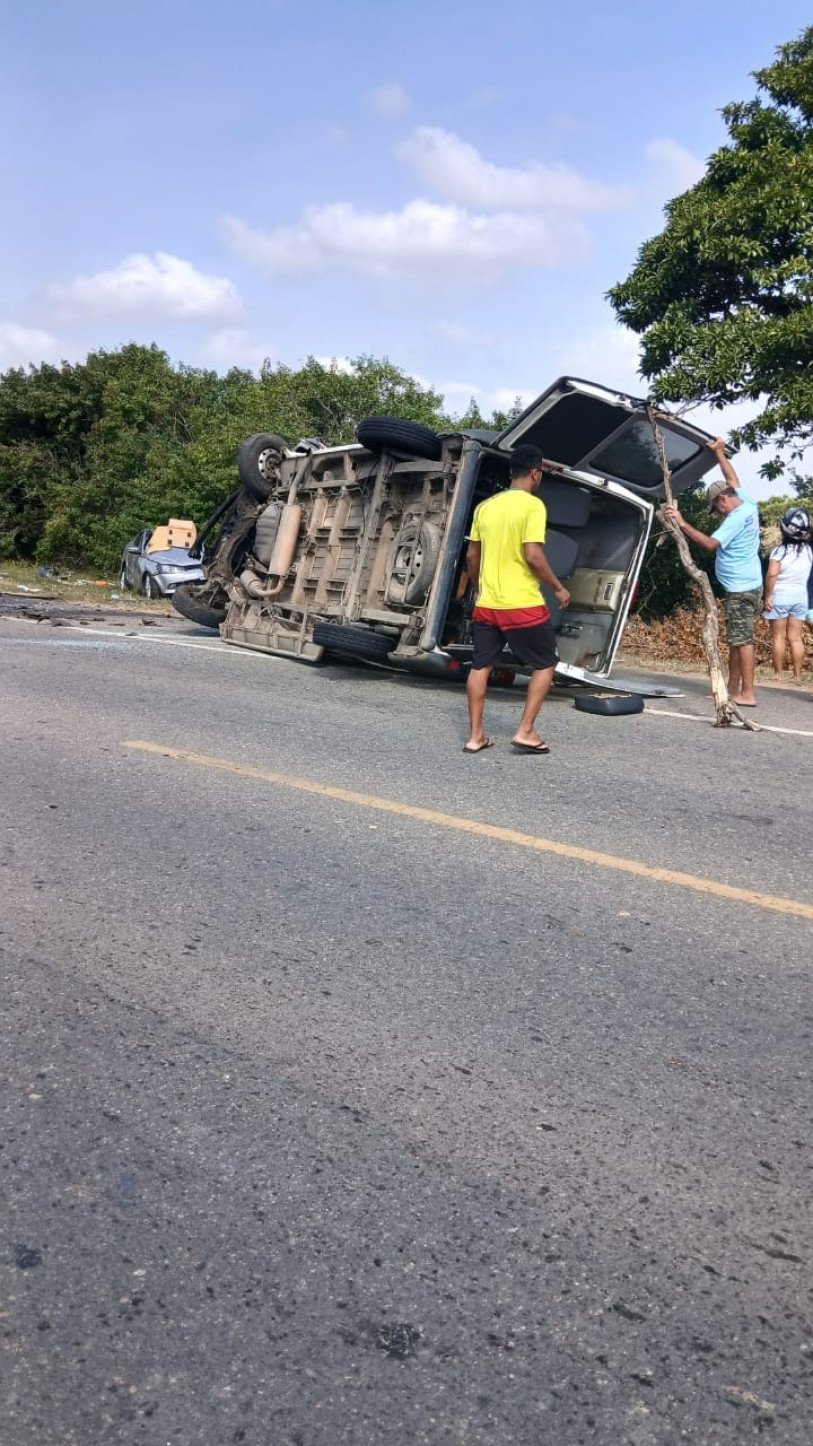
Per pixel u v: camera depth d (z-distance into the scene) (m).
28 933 3.91
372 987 3.57
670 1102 2.96
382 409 27.08
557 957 3.88
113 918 4.07
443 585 9.48
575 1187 2.59
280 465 12.75
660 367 16.42
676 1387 2.04
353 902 4.31
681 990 3.66
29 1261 2.31
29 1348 2.09
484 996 3.54
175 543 22.05
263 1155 2.67
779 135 16.36
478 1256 2.35
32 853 4.73
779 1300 2.27
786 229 15.46
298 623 11.76
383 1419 1.96
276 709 8.46
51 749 6.68
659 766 7.02
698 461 10.20
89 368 36.03
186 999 3.45
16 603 18.30
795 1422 1.98
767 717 9.48
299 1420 1.95
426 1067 3.09
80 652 11.36
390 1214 2.47
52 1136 2.72
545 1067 3.11
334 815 5.49
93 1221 2.43
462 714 8.72
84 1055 3.10
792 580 11.77
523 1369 2.07
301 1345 2.11
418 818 5.50
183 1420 1.95
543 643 7.04
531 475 7.13
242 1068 3.05
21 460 34.97
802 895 4.64
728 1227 2.47
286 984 3.57
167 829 5.16
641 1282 2.30
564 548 9.97
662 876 4.79
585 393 9.14
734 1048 3.28
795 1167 2.70
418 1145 2.73
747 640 9.92
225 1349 2.10
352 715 8.38
